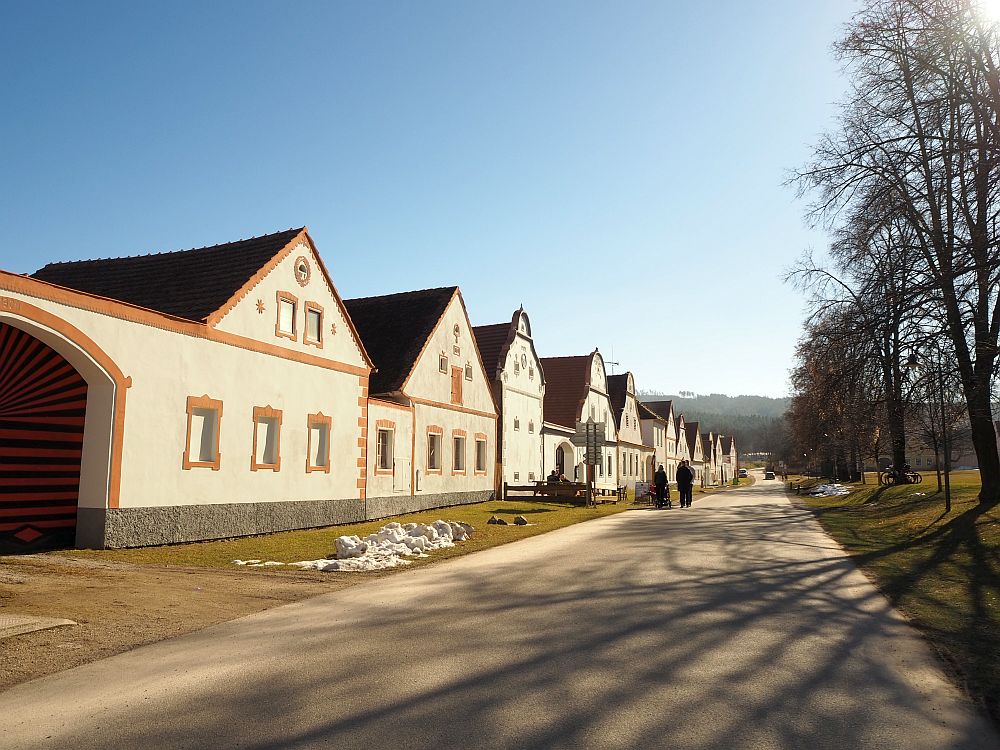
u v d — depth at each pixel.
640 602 9.20
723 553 14.52
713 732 4.73
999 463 19.98
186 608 8.94
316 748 4.46
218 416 16.75
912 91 15.10
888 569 12.30
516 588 10.38
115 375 14.09
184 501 15.70
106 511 13.91
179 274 19.30
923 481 38.28
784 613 8.54
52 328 12.87
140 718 5.04
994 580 10.88
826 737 4.67
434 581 11.16
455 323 30.80
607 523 22.98
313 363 20.44
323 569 12.43
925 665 6.36
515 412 36.81
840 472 59.12
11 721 5.00
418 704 5.26
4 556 12.80
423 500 27.19
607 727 4.80
